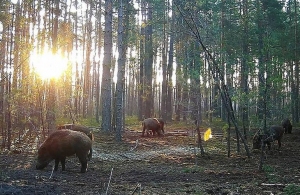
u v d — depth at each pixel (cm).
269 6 3456
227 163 1470
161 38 4803
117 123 2150
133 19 3991
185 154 1708
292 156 1675
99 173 1203
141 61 3759
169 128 3141
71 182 991
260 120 1519
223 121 3512
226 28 3141
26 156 1516
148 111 3688
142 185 980
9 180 961
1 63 2258
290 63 3497
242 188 945
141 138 2348
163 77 4047
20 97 1775
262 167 1316
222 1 3478
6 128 1886
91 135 1806
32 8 2664
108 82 2458
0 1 2006
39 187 864
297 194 864
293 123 3550
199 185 991
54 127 1903
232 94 1683
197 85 1695
